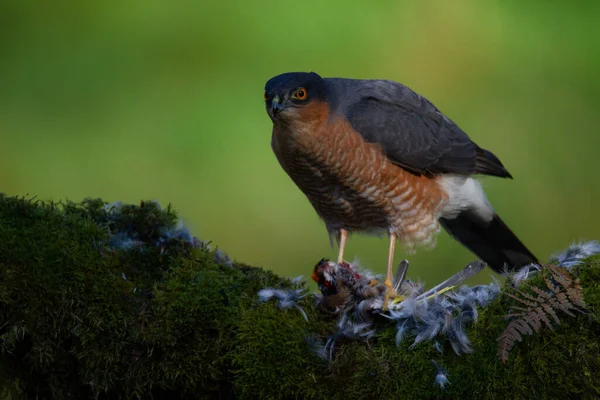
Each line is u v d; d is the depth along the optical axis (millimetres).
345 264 6516
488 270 13461
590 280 5758
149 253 6648
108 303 6184
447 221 10703
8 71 14406
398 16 14859
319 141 9102
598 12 14836
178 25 14703
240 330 6129
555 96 14953
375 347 6031
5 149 13812
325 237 13648
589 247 6172
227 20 14711
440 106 14617
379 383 5926
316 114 9031
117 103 14164
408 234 9742
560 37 14875
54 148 13898
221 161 13805
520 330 5586
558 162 14477
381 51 14656
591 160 14445
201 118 14008
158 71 14391
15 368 6520
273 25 14664
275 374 6043
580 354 5555
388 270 9672
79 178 13711
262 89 14219
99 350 6203
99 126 14062
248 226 13484
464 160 9922
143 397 6434
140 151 13875
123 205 7059
